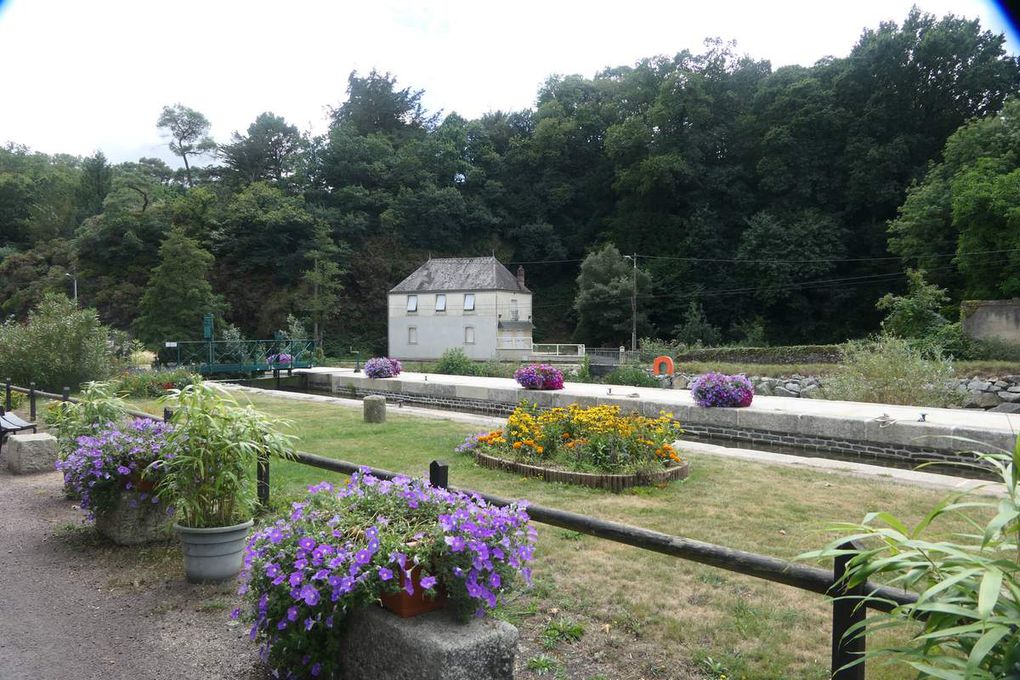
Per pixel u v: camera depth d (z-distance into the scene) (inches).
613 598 158.9
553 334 2493.8
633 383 898.1
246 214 2234.3
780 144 2196.1
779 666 126.6
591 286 2121.1
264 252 2231.8
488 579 100.2
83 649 134.7
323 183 2706.7
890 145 1983.3
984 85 1983.3
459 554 99.3
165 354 1115.9
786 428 497.7
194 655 131.5
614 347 2086.6
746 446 514.9
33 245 2610.7
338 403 647.1
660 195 2450.8
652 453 302.5
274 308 2138.3
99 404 273.7
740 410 524.4
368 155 2755.9
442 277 2009.1
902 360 614.2
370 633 102.2
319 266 2132.1
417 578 100.9
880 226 2011.6
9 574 177.3
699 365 995.9
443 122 3169.3
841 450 469.4
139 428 209.6
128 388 674.2
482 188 2829.7
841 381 648.4
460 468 315.6
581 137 2829.7
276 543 107.8
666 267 2279.8
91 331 711.1
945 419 461.7
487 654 95.0
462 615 99.3
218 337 1669.5
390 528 107.4
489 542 103.0
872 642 136.8
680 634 140.0
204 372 1056.2
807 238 2022.6
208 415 166.9
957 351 985.5
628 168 2518.5
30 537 211.2
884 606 86.9
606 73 3225.9
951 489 276.7
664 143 2431.1
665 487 278.7
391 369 941.8
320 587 99.1
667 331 2235.5
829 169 2181.3
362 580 95.4
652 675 124.1
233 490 167.3
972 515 233.5
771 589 164.7
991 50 2063.2
